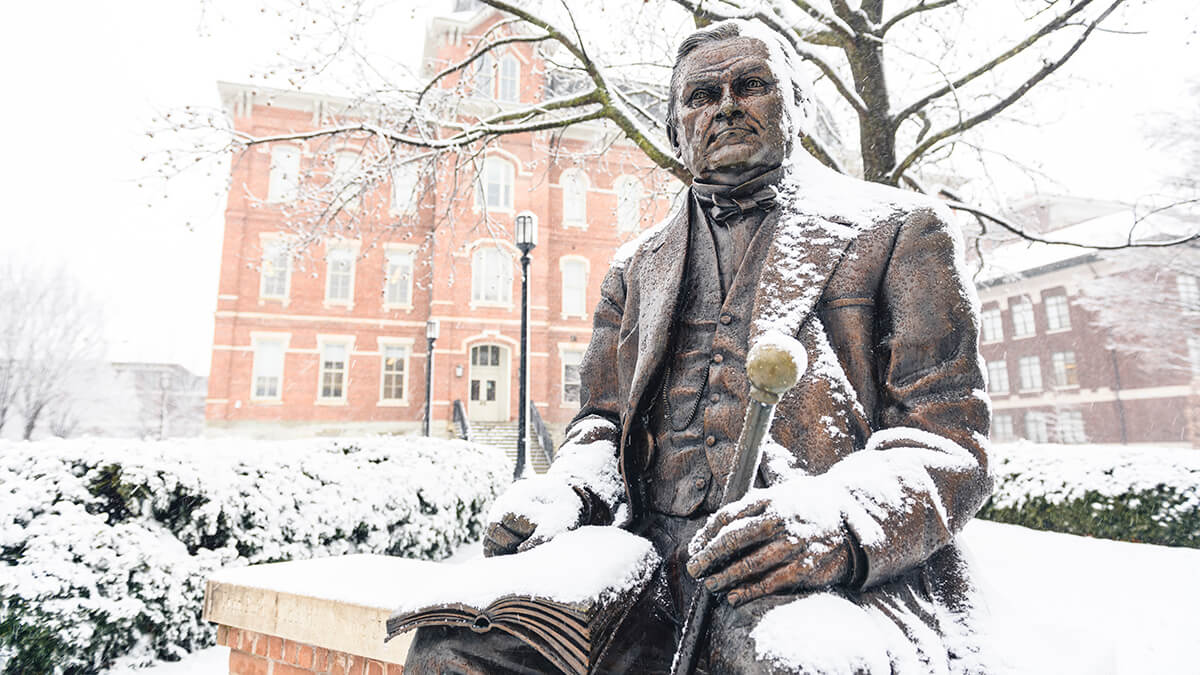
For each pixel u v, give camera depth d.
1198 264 17.92
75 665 3.67
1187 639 2.94
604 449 1.58
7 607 3.48
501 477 8.88
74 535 3.87
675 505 1.36
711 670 1.03
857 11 5.63
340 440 6.53
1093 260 24.86
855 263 1.33
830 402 1.24
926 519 1.06
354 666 2.28
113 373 33.72
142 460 4.37
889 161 5.52
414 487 6.56
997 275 9.11
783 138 1.44
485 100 8.62
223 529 4.71
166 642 4.13
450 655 1.17
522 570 1.17
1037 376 27.05
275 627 2.48
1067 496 6.34
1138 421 23.77
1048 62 4.98
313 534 5.29
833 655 0.88
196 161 5.96
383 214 22.77
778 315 1.30
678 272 1.50
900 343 1.26
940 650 1.09
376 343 22.83
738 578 1.00
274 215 22.22
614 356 1.75
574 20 5.45
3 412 29.52
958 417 1.20
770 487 1.14
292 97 22.00
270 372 22.05
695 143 1.48
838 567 0.98
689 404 1.39
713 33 1.57
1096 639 1.34
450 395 22.34
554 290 24.02
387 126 7.19
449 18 18.05
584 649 1.05
